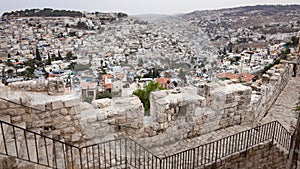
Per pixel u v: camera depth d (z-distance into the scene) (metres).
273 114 12.71
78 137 8.25
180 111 9.28
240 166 8.77
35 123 7.69
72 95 8.10
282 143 9.76
